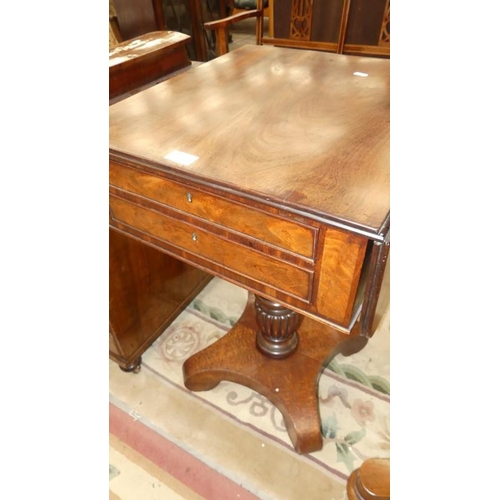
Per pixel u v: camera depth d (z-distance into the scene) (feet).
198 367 3.29
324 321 1.81
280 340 3.23
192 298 4.32
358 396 3.37
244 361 3.29
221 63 3.04
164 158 1.79
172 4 7.52
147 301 3.49
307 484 2.79
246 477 2.84
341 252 1.51
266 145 1.88
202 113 2.23
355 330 2.74
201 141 1.93
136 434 3.13
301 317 3.33
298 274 1.71
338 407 3.29
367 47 4.71
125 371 3.59
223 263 1.96
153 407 3.32
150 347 3.83
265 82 2.66
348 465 2.89
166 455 2.98
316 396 3.09
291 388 3.09
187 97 2.44
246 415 3.26
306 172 1.66
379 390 3.42
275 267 1.76
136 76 3.47
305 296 1.77
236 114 2.21
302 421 2.90
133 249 3.04
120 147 1.89
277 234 1.64
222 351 3.39
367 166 1.69
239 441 3.07
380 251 1.40
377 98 2.39
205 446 3.04
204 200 1.76
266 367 3.25
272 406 3.32
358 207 1.44
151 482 2.83
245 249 1.80
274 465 2.91
